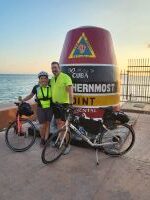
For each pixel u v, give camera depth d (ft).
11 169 14.32
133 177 13.50
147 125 25.20
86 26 19.97
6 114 22.85
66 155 16.37
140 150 17.62
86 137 16.02
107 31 20.77
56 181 13.01
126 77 41.83
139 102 39.73
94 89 19.48
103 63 19.65
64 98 17.42
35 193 11.89
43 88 17.26
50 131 19.02
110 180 13.14
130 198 11.51
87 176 13.56
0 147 17.79
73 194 11.83
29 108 17.46
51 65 17.22
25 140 18.44
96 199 11.44
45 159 14.88
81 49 19.57
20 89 205.36
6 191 12.03
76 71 19.61
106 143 16.03
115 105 20.71
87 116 19.74
